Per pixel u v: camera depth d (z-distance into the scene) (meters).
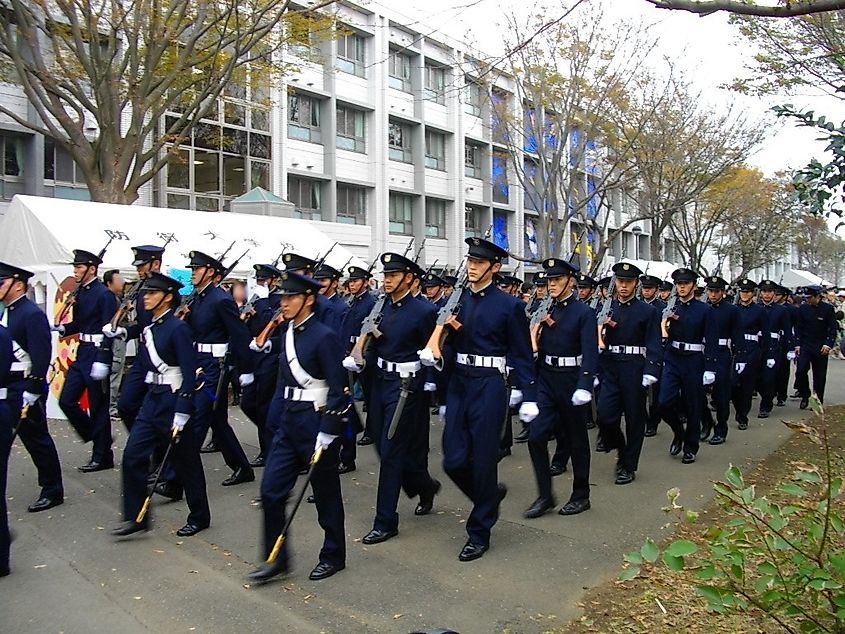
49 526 6.38
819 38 11.60
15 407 6.20
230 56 16.36
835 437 9.62
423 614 4.64
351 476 8.09
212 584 5.14
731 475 3.46
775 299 12.90
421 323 6.27
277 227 15.59
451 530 6.23
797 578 3.28
